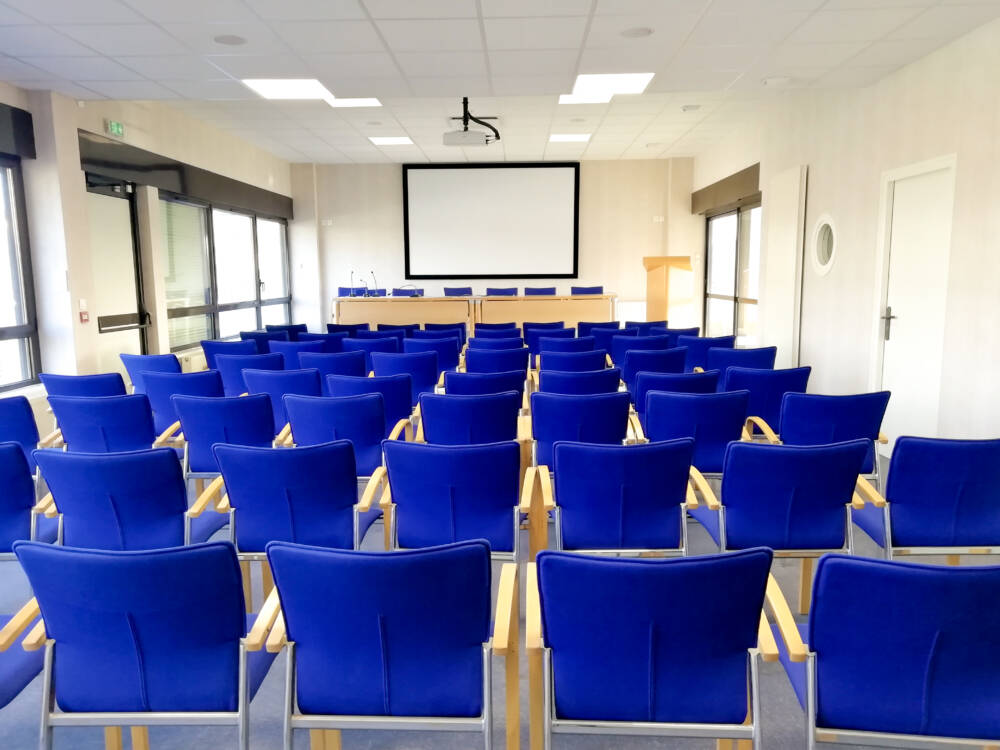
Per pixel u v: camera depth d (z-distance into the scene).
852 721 1.61
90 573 1.61
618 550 2.69
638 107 8.92
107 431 3.73
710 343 5.98
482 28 4.96
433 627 1.65
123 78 6.00
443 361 6.14
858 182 6.74
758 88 6.68
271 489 2.58
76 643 1.70
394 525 2.75
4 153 6.00
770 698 2.47
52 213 6.37
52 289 6.44
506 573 2.00
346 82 6.33
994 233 4.72
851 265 6.89
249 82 6.91
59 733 2.34
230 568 1.65
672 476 2.59
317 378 4.35
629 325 7.83
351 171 13.27
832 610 1.56
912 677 1.56
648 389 4.19
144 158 7.86
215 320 10.12
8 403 3.60
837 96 7.14
